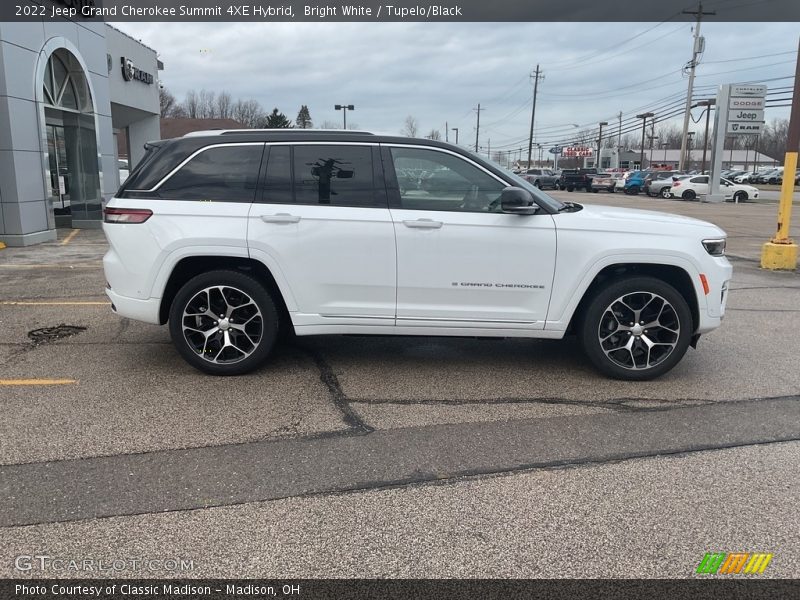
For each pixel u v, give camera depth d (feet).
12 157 38.19
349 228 15.43
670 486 11.19
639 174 143.95
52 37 42.42
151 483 11.06
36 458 11.86
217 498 10.64
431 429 13.47
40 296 25.20
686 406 14.85
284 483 11.16
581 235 15.57
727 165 367.86
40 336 19.67
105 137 51.13
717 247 16.03
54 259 34.63
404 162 15.74
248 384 15.90
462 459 12.12
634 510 10.42
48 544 9.34
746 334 21.18
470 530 9.84
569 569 8.96
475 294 15.78
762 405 14.94
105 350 18.38
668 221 16.06
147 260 15.55
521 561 9.12
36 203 40.88
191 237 15.35
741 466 11.94
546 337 16.21
